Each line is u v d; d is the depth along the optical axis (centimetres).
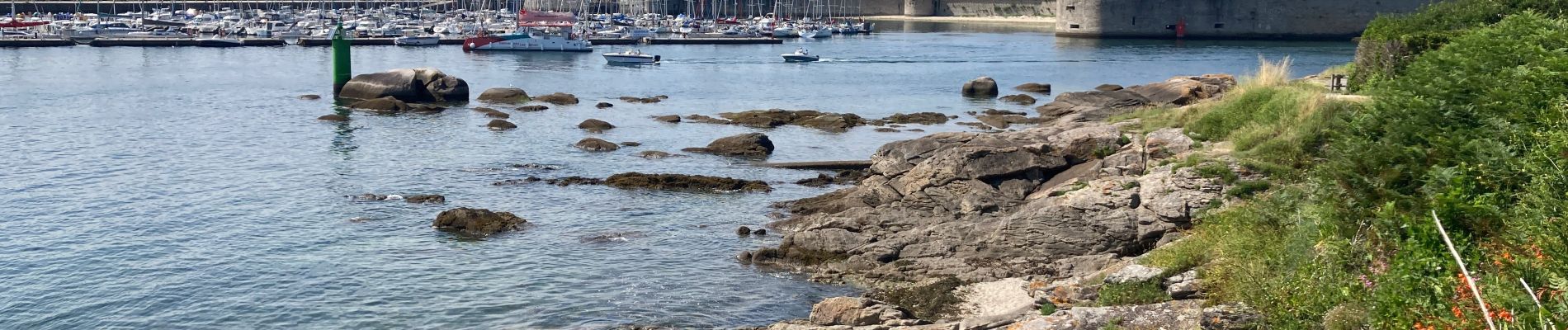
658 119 6212
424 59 11194
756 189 4009
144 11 17875
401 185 4128
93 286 2831
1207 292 2175
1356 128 2631
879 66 10388
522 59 11281
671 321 2509
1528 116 2277
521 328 2480
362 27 15012
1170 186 2955
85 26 13850
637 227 3416
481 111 6506
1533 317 1471
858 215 3173
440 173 4378
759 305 2620
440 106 6750
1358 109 3042
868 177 4059
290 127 5819
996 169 3397
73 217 3581
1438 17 5066
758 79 9031
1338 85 4491
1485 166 2067
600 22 16600
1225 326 1933
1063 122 5762
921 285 2689
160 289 2805
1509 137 2212
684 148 4975
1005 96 7419
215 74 9131
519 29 13975
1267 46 12675
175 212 3647
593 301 2659
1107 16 14288
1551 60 2430
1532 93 2342
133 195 3938
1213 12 13988
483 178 4269
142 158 4756
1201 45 13000
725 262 3000
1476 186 2089
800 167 4541
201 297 2738
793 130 5812
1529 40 2962
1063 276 2662
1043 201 3117
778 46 13488
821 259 2927
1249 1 13850
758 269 2925
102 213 3641
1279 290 2006
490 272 2911
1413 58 3997
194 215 3597
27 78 8588
